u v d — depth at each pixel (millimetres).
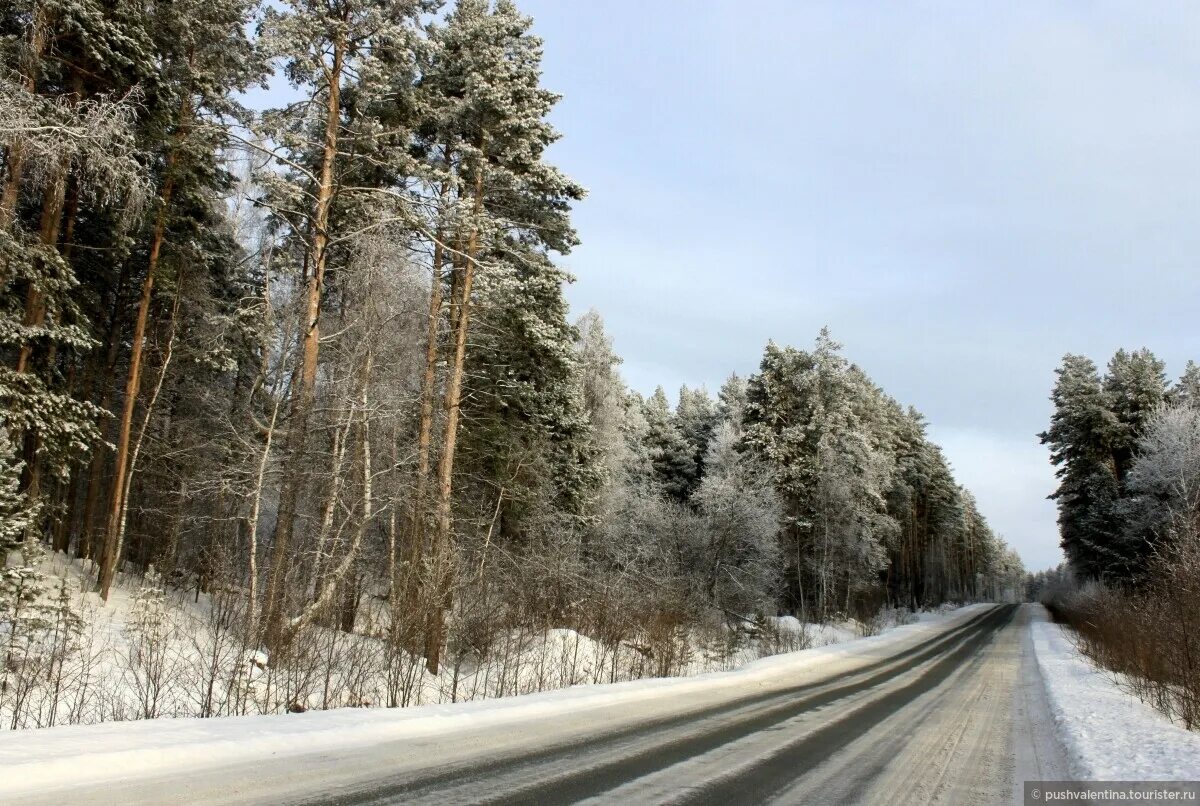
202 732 7320
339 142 16875
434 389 19391
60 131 11039
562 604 21172
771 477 39000
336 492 14898
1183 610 14875
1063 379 48188
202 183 19234
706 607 29250
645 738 9008
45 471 20516
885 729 10539
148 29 16406
